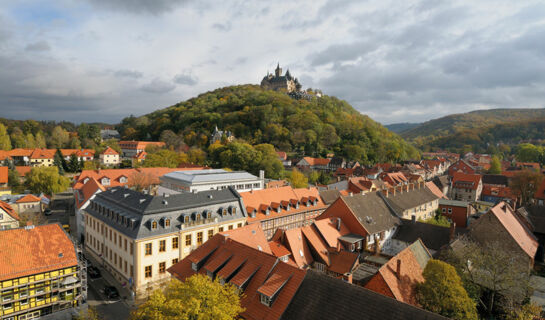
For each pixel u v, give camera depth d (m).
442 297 34.19
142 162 159.50
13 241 40.25
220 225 58.06
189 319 25.84
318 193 86.62
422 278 40.44
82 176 92.56
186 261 41.84
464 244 49.84
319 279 30.44
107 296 48.19
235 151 139.88
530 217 66.62
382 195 70.81
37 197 86.06
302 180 123.38
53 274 40.50
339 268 47.03
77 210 72.88
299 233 51.28
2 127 174.50
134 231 48.34
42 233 42.94
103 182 93.69
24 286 38.25
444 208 84.94
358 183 101.69
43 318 39.94
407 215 73.44
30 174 106.31
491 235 52.84
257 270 34.81
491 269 40.78
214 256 40.22
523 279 40.72
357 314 26.89
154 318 25.41
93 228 62.81
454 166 165.88
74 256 42.53
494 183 134.25
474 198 112.56
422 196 84.19
